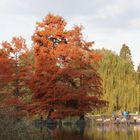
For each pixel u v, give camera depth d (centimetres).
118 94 5888
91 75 3806
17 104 2995
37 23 4059
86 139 3120
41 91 3678
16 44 3897
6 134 2370
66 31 4016
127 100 5888
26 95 3778
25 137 2505
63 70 3691
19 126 2486
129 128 4259
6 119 2398
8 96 2875
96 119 5372
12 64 3525
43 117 4009
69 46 3875
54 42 4044
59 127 3894
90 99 3753
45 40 3991
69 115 3756
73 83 3806
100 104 3859
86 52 3950
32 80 3688
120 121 5150
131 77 6144
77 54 3841
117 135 3450
